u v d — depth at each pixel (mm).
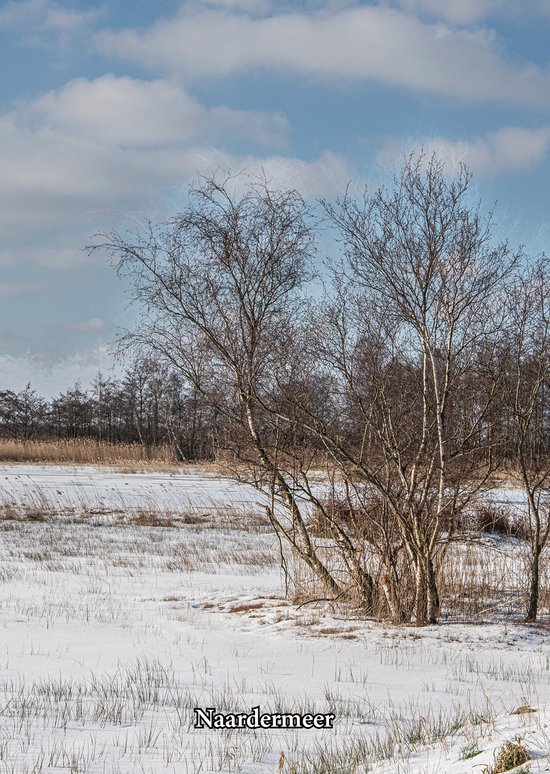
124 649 9891
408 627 11398
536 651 10227
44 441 55156
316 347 11664
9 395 77812
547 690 8352
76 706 7184
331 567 14125
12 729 6387
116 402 67375
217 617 11945
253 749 6199
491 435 11531
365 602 12367
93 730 6496
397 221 11289
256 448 12188
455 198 11188
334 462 12250
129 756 5809
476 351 11414
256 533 23109
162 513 26734
